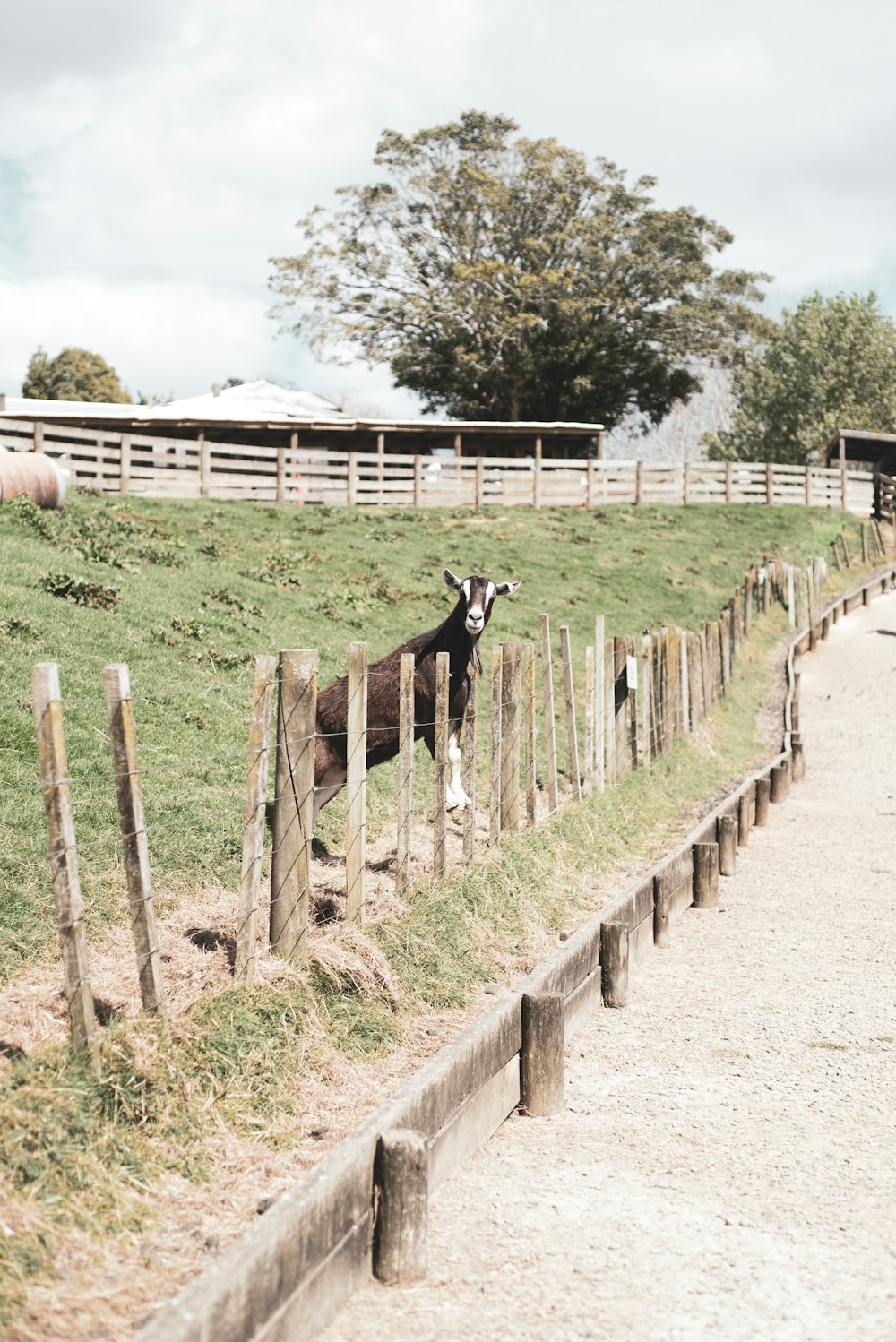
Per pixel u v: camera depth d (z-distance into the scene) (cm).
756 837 1371
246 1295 335
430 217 5419
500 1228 461
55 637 1120
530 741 1029
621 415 5734
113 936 643
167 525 2327
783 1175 516
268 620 1591
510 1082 579
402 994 652
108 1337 341
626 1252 445
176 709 1057
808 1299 413
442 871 824
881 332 6950
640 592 2672
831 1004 770
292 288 5322
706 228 5309
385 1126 439
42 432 2684
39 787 791
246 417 3588
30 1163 399
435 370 5512
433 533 2930
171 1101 470
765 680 2448
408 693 749
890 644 2845
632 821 1198
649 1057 669
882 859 1251
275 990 575
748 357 6397
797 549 3597
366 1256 416
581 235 5216
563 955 686
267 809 870
